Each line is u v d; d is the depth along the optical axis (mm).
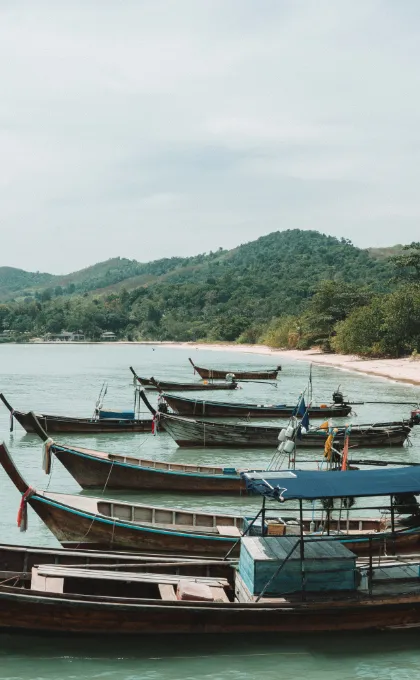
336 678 13453
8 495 26812
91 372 96562
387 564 15820
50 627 13750
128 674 13477
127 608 13617
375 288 189000
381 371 83250
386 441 36781
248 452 35750
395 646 14453
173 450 36094
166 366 108750
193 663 13914
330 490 14625
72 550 15961
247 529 16109
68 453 25484
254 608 13789
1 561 15523
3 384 76000
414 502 19062
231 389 68438
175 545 18281
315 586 14289
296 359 117688
